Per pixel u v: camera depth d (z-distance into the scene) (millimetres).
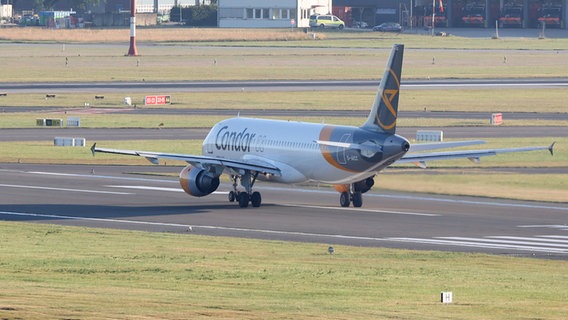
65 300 111000
